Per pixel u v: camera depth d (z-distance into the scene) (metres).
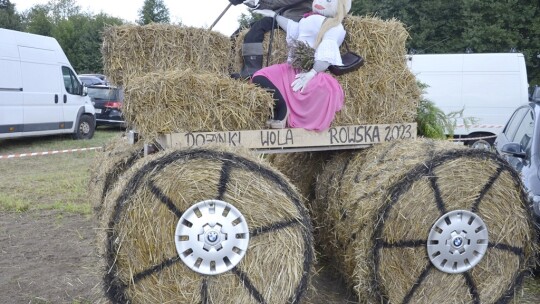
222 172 3.40
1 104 12.76
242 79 4.52
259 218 3.45
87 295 4.52
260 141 4.09
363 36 4.49
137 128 3.93
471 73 11.89
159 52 4.78
